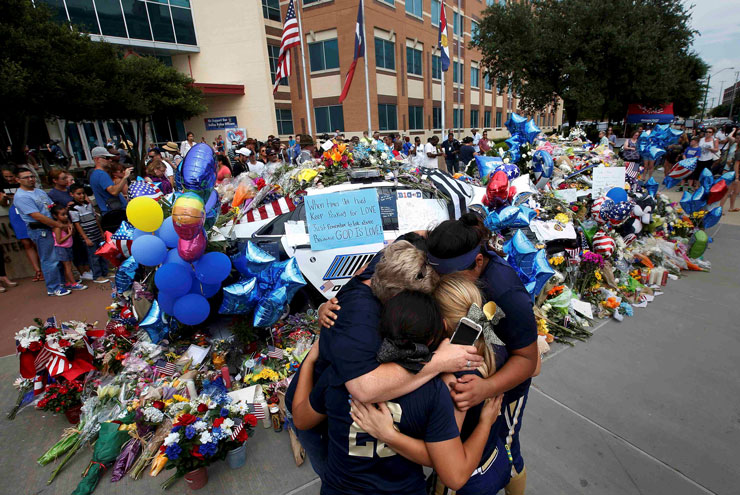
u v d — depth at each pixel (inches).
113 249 141.8
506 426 71.9
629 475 96.6
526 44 697.6
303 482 98.0
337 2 856.9
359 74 879.7
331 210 144.8
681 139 530.9
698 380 129.6
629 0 641.6
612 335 159.2
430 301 51.6
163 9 797.2
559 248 173.8
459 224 67.4
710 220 261.4
